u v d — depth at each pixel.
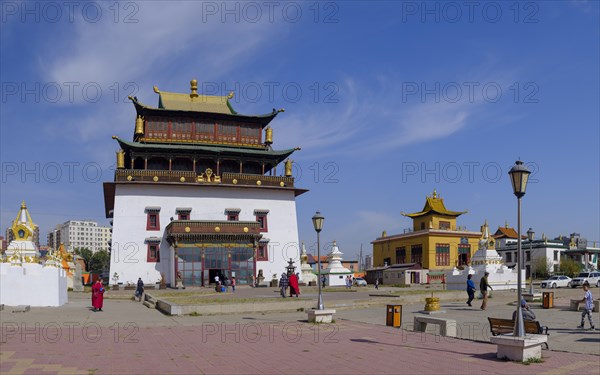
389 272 89.38
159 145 68.75
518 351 14.62
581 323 22.62
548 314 28.30
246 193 70.06
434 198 98.12
